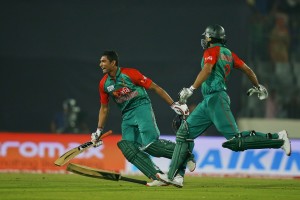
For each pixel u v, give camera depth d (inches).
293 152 2112.5
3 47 2576.3
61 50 2576.3
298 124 2603.3
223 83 1286.9
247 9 2536.9
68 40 2576.3
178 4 2549.2
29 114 2581.2
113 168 2127.2
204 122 1291.8
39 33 2576.3
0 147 2165.4
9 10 2571.4
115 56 1304.1
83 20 2571.4
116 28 2571.4
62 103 2578.7
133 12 2564.0
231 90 2546.8
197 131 1293.1
